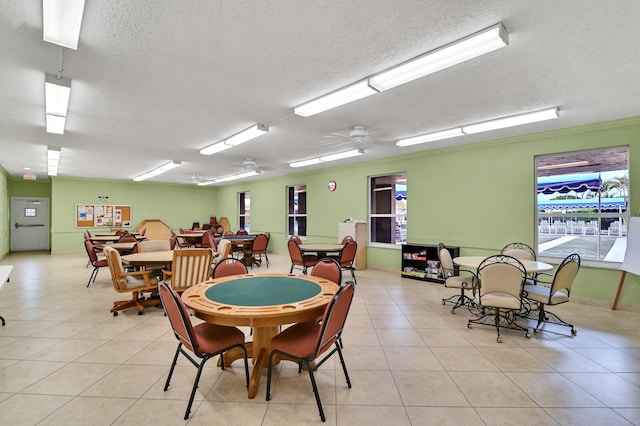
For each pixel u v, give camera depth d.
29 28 2.07
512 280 3.15
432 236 6.14
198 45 2.33
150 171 8.99
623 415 1.99
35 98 3.29
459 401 2.14
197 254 3.90
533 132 4.84
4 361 2.69
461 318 3.85
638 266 3.75
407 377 2.46
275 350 2.10
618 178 4.23
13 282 5.84
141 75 2.82
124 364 2.65
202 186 13.14
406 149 6.11
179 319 1.99
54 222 10.13
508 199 5.15
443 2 1.86
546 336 3.28
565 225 4.66
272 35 2.21
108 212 11.09
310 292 2.53
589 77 2.90
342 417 1.97
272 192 10.26
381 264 7.07
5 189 9.38
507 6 1.90
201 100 3.44
